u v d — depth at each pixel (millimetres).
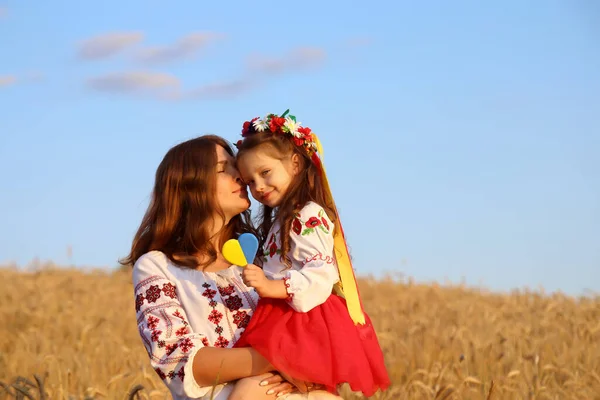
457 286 19000
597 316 13547
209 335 4344
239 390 4113
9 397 6602
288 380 4172
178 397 4305
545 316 12914
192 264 4469
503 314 14289
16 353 8750
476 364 8086
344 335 4258
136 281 4484
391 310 14203
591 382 7750
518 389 7156
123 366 8258
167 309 4320
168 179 4582
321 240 4449
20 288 15867
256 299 4508
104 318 11125
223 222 4668
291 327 4219
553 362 8391
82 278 19500
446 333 9953
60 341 10164
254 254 4406
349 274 4578
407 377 7781
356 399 6773
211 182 4551
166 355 4203
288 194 4586
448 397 6738
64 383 7039
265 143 4602
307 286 4238
